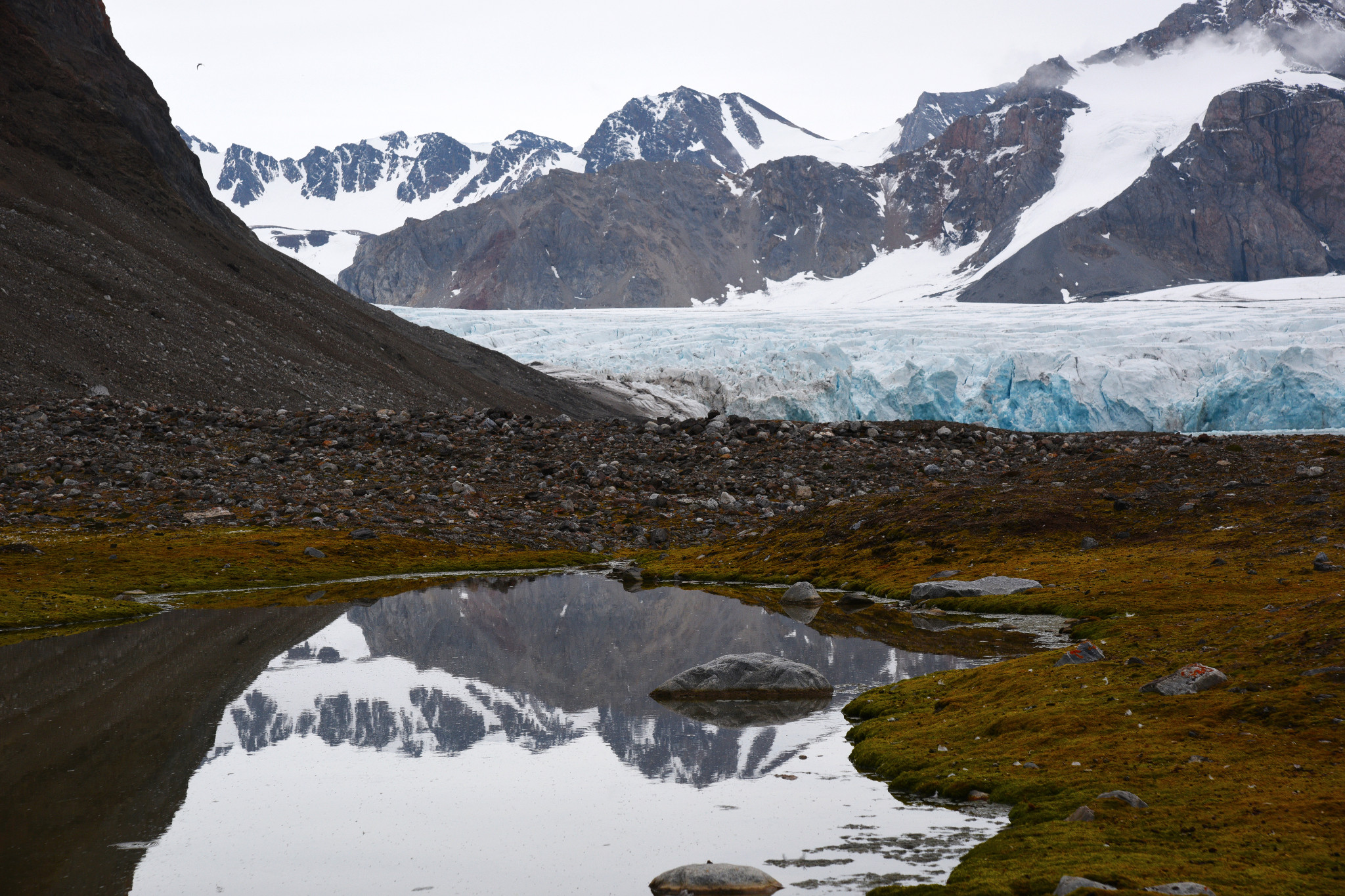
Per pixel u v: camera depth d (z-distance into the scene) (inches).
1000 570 2426.2
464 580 2775.6
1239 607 1727.4
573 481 3976.4
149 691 1504.7
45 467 3412.9
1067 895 625.6
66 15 7603.4
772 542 3198.8
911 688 1389.0
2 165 5821.9
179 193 7253.9
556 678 1614.2
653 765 1120.2
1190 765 871.7
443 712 1392.7
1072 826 778.2
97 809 991.0
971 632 1884.8
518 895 773.9
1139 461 3326.8
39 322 4520.2
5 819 965.8
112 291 5054.1
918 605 2260.1
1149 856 692.1
